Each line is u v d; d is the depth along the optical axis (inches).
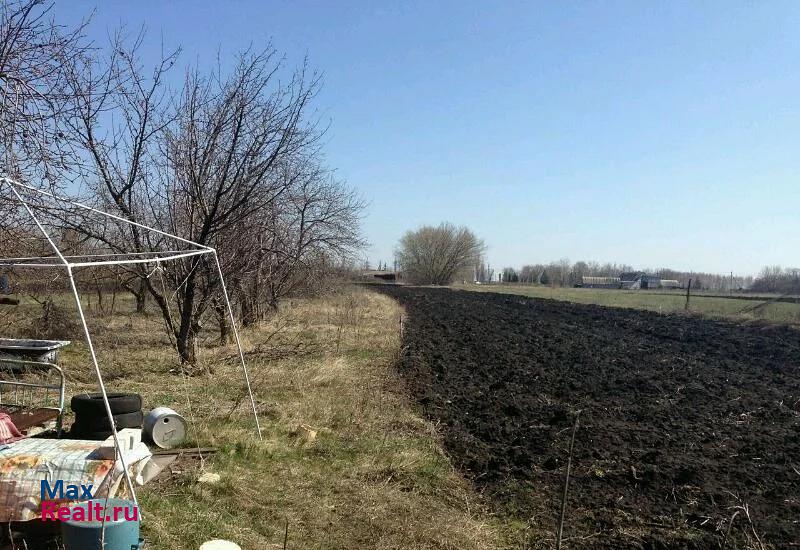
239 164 473.7
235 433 298.0
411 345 692.1
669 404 426.0
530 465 295.9
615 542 215.5
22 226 388.5
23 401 361.1
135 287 953.5
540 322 1027.9
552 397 447.5
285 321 783.7
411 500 248.1
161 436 278.5
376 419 359.9
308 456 291.9
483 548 210.4
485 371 548.4
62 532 163.6
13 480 177.3
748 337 821.9
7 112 305.3
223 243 498.9
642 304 1491.1
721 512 240.2
